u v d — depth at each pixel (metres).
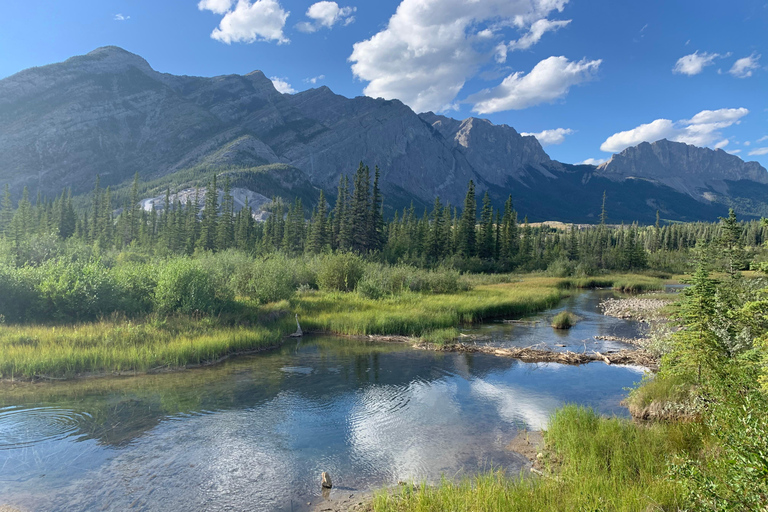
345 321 22.39
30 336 15.05
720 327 9.94
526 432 9.98
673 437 8.03
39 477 7.41
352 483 7.60
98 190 127.50
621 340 20.98
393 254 69.75
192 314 19.91
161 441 9.05
